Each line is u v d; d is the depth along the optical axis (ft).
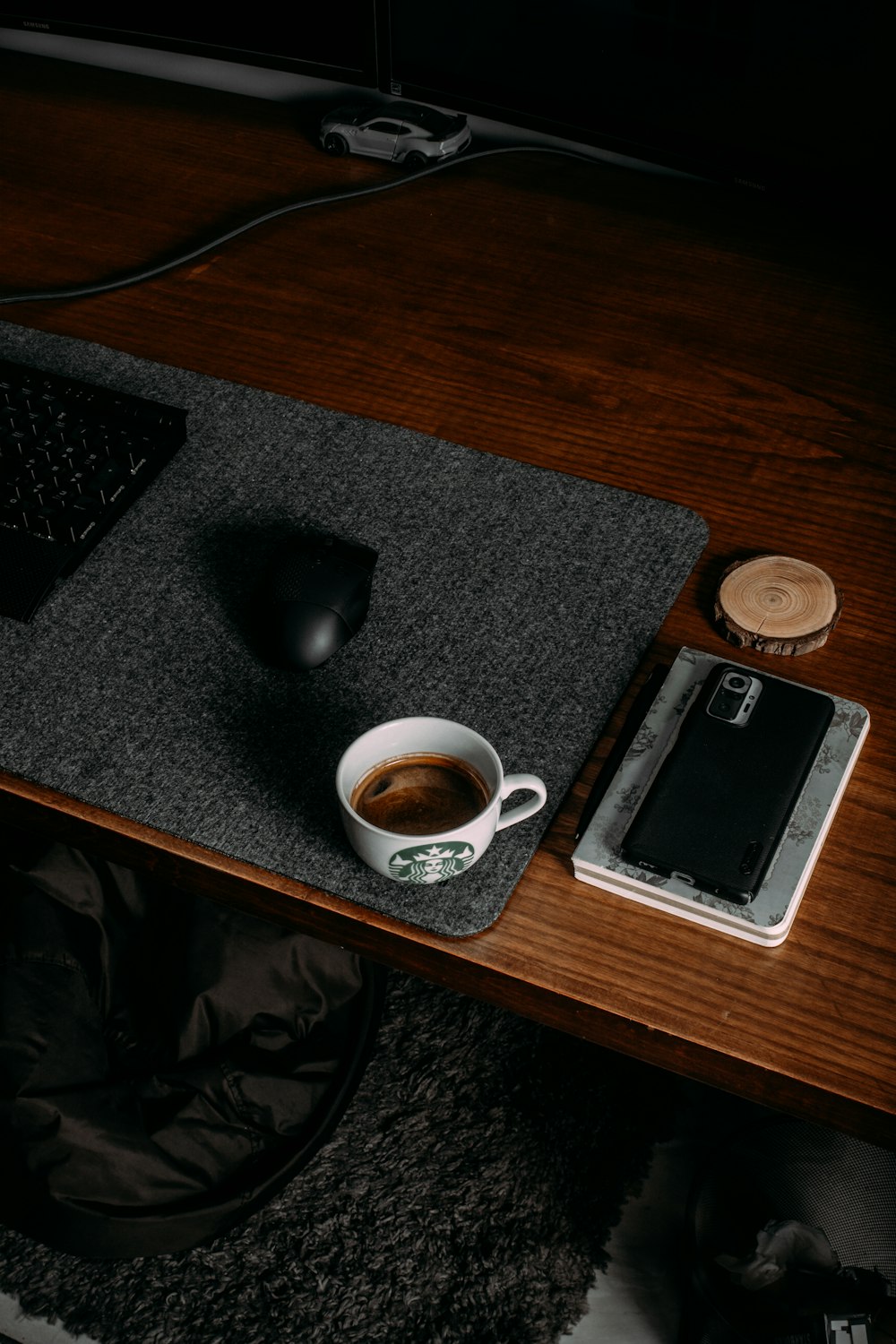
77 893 3.69
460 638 2.50
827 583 2.54
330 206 3.57
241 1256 3.82
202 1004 3.71
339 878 2.13
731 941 2.07
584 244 3.43
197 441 2.91
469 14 3.33
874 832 2.20
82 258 3.41
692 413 2.96
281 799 2.24
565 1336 3.72
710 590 2.59
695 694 2.34
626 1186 4.00
